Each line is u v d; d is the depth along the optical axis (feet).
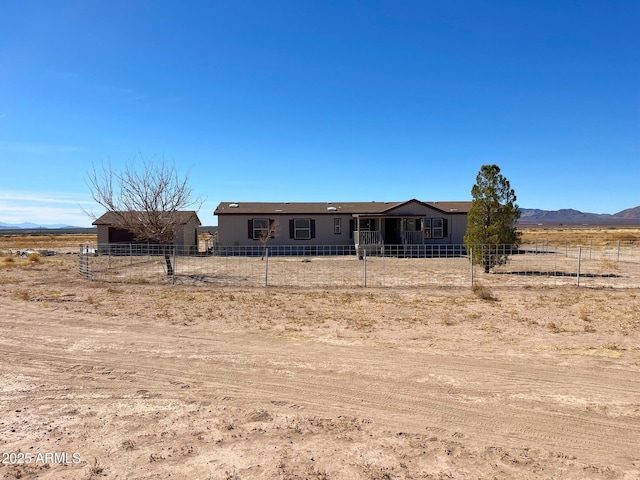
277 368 20.38
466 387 17.93
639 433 13.97
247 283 50.31
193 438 13.58
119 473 11.58
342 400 16.70
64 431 14.03
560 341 24.88
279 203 112.88
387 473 11.60
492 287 46.16
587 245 122.01
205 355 22.43
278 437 13.69
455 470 11.77
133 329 28.27
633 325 28.53
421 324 29.43
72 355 22.49
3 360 21.66
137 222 61.46
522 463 12.17
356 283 50.14
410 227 102.83
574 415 15.28
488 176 59.26
